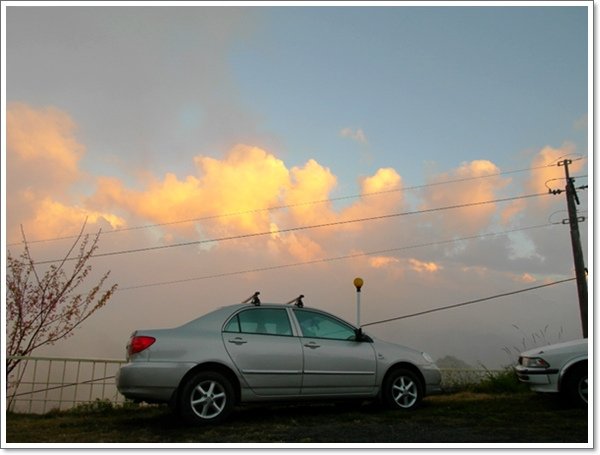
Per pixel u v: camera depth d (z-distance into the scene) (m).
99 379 10.48
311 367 8.02
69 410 9.96
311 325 8.35
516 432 6.89
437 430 7.06
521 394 10.55
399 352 8.70
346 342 8.43
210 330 7.71
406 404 8.55
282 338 8.02
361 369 8.33
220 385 7.48
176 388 7.27
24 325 12.80
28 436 7.21
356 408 8.86
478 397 10.29
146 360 7.26
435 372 8.79
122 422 8.20
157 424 7.89
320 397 8.03
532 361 8.78
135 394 7.12
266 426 7.39
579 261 17.78
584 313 17.30
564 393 8.46
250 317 8.05
